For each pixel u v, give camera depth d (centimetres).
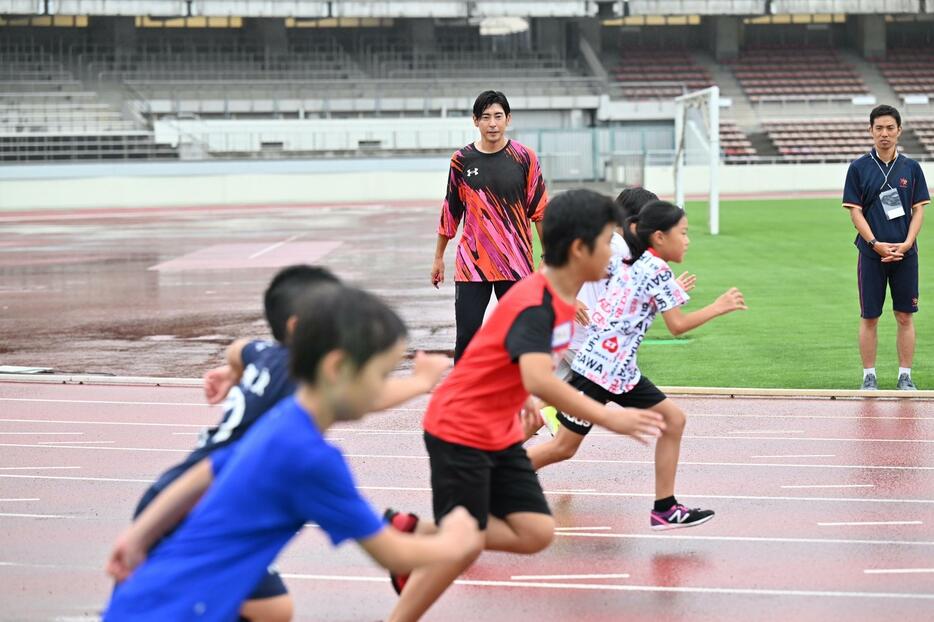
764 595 553
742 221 3166
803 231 2839
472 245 838
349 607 542
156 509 342
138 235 3175
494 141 828
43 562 606
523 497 480
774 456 825
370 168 4712
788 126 5147
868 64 5628
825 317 1498
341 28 5541
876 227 1016
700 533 651
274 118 5034
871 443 861
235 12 4822
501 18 5566
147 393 1073
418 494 731
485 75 5344
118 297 1850
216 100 4984
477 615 527
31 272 2255
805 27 5794
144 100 4903
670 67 5544
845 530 656
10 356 1298
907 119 5194
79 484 759
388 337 312
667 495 634
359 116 5094
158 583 309
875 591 559
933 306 1580
